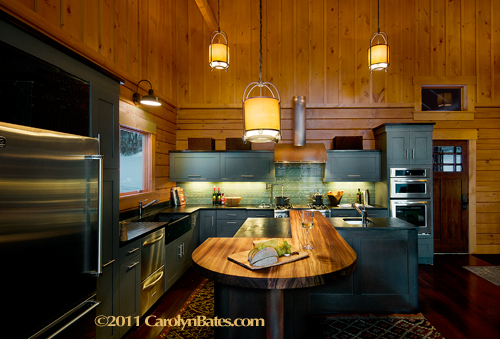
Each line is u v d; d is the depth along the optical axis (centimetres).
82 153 173
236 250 192
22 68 152
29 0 213
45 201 144
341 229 284
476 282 367
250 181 481
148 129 411
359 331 252
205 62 529
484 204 505
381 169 474
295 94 517
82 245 172
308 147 471
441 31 509
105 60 305
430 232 447
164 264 320
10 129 124
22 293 131
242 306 177
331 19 517
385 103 509
